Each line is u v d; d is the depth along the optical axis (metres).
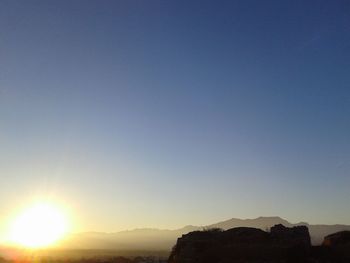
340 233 61.38
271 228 61.88
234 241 58.69
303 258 53.47
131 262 97.94
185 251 58.38
